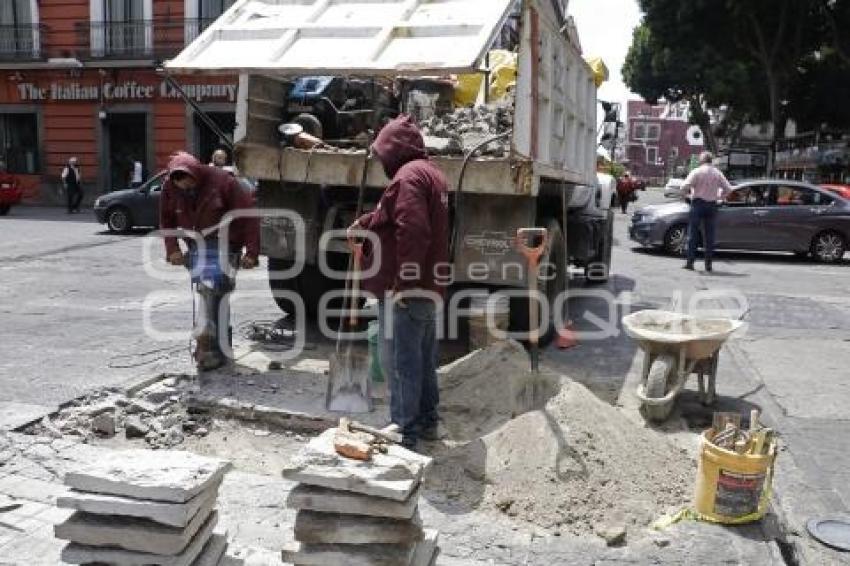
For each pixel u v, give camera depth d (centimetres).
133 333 734
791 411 566
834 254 1460
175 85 633
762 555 359
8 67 2572
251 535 362
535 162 581
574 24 748
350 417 493
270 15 632
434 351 457
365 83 738
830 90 2945
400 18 579
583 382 617
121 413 501
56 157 2630
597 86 916
